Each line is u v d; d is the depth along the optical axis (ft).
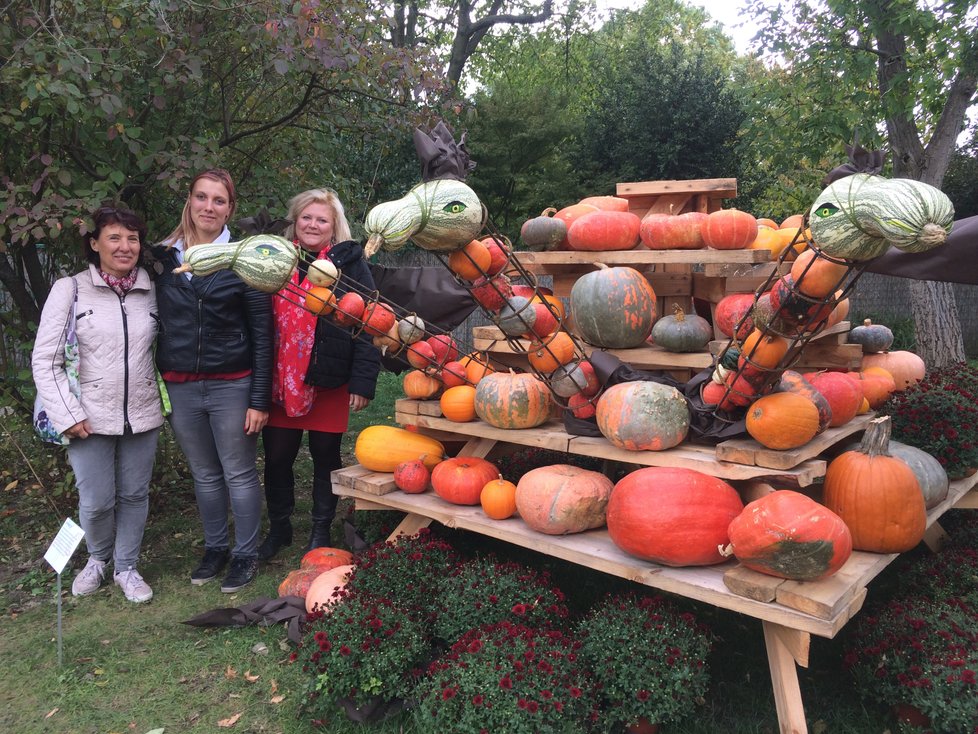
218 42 13.78
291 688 8.68
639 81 47.57
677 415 8.27
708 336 9.57
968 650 7.52
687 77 46.09
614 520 7.70
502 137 55.67
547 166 55.88
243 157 16.10
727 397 8.09
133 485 11.13
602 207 11.57
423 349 10.32
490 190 56.75
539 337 9.16
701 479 7.61
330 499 12.45
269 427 12.13
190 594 11.37
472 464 10.02
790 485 8.88
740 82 54.24
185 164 11.96
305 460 18.69
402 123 16.43
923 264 11.02
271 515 12.74
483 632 7.86
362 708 7.80
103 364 10.37
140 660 9.39
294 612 9.97
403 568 9.34
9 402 13.71
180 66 12.86
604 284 9.52
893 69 27.32
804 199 36.19
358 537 11.97
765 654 9.15
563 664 7.34
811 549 6.47
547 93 56.95
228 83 15.26
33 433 14.76
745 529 6.81
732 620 9.96
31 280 13.96
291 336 11.19
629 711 7.19
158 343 10.82
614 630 7.59
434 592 9.19
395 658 7.84
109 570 12.20
